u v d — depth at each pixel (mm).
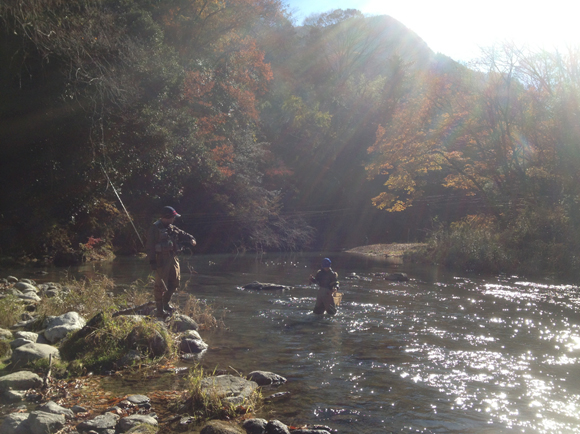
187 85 29641
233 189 36562
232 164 35969
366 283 14625
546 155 23641
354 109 58781
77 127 16438
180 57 32156
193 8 35250
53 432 3594
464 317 8812
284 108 54688
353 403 4340
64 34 14203
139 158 21109
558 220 20141
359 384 4879
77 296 8531
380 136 33812
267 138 51531
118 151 19484
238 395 4344
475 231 23109
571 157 22000
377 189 53688
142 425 3656
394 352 6199
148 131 20547
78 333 5992
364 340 6895
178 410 4137
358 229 53531
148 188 26641
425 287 13625
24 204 18312
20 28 12773
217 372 5250
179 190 28844
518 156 26531
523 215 22078
